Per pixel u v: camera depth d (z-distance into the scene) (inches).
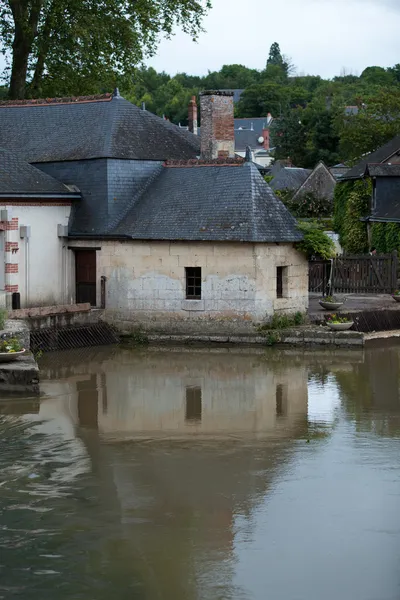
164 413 697.0
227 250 970.7
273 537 447.5
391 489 513.7
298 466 557.0
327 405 726.5
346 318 1013.2
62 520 464.8
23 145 1099.3
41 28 1460.4
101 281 1021.2
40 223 1005.8
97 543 437.7
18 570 409.1
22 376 741.3
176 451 590.2
